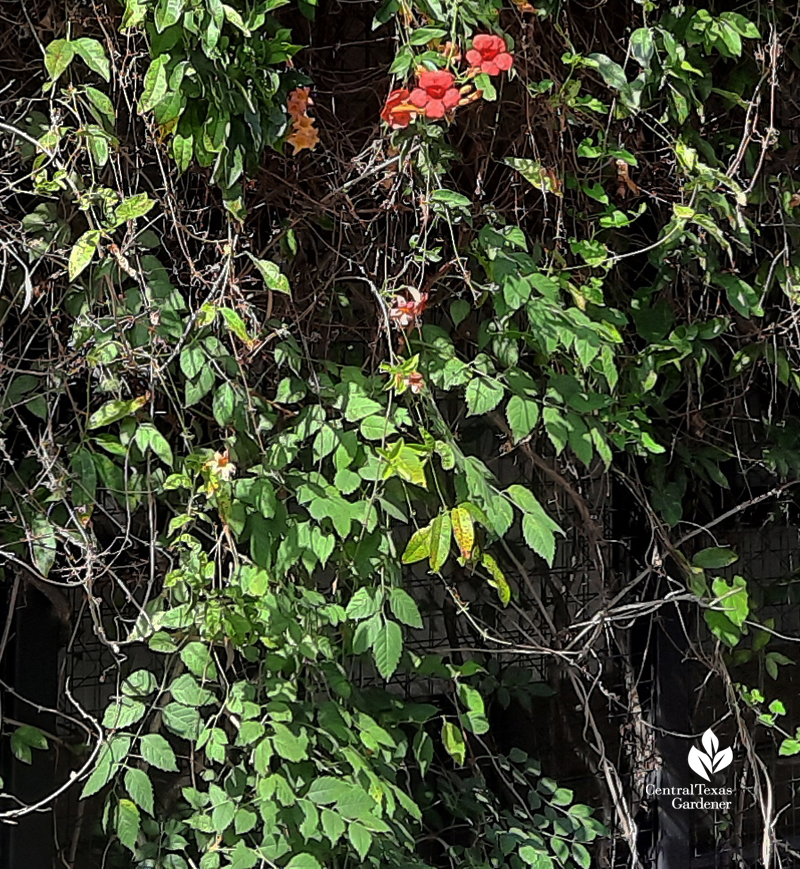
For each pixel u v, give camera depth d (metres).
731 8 2.08
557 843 2.08
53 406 1.67
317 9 1.88
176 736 1.97
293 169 1.79
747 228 1.99
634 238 2.15
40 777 1.87
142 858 1.79
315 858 1.69
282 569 1.67
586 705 2.19
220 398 1.63
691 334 2.01
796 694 2.61
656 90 1.87
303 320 1.87
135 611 1.94
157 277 1.68
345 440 1.70
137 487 1.71
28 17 1.61
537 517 1.72
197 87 1.52
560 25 1.88
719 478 2.20
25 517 1.68
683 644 2.38
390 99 1.55
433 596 2.22
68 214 1.68
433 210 1.71
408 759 2.19
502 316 1.76
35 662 1.86
